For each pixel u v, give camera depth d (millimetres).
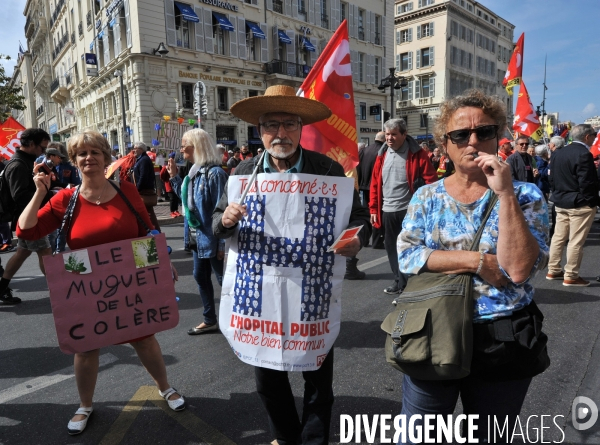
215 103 23094
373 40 32500
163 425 2543
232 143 23828
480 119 1491
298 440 2146
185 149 3574
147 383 3045
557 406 2654
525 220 1397
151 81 20641
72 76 32906
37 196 2324
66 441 2422
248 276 1986
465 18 43312
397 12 44969
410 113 43469
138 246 2432
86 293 2342
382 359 3307
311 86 3764
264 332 1979
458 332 1426
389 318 1608
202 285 3811
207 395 2854
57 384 3072
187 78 21812
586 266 5941
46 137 4594
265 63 25172
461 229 1539
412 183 4414
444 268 1505
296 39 26969
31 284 5668
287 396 2098
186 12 21219
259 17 24859
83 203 2400
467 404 1588
